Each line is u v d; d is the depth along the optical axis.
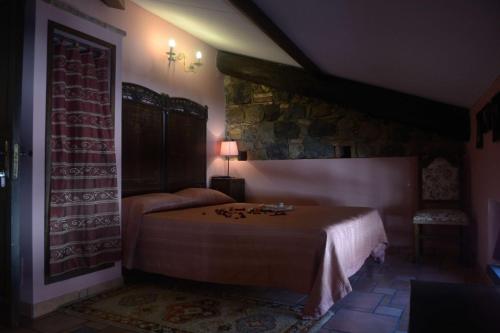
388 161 4.90
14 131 2.45
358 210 3.87
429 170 4.51
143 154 4.21
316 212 3.68
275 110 5.54
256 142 5.65
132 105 4.07
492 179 3.10
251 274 2.84
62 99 2.90
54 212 2.81
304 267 2.62
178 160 4.78
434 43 2.43
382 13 2.20
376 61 3.36
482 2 1.70
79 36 3.01
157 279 3.55
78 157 2.99
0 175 2.47
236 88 5.78
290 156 5.46
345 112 5.15
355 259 3.04
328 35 2.99
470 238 4.26
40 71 2.75
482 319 0.90
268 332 2.37
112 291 3.19
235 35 4.21
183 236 3.14
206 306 2.83
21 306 2.72
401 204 4.84
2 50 2.57
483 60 2.48
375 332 2.37
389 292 3.16
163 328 2.44
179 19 4.38
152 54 4.40
